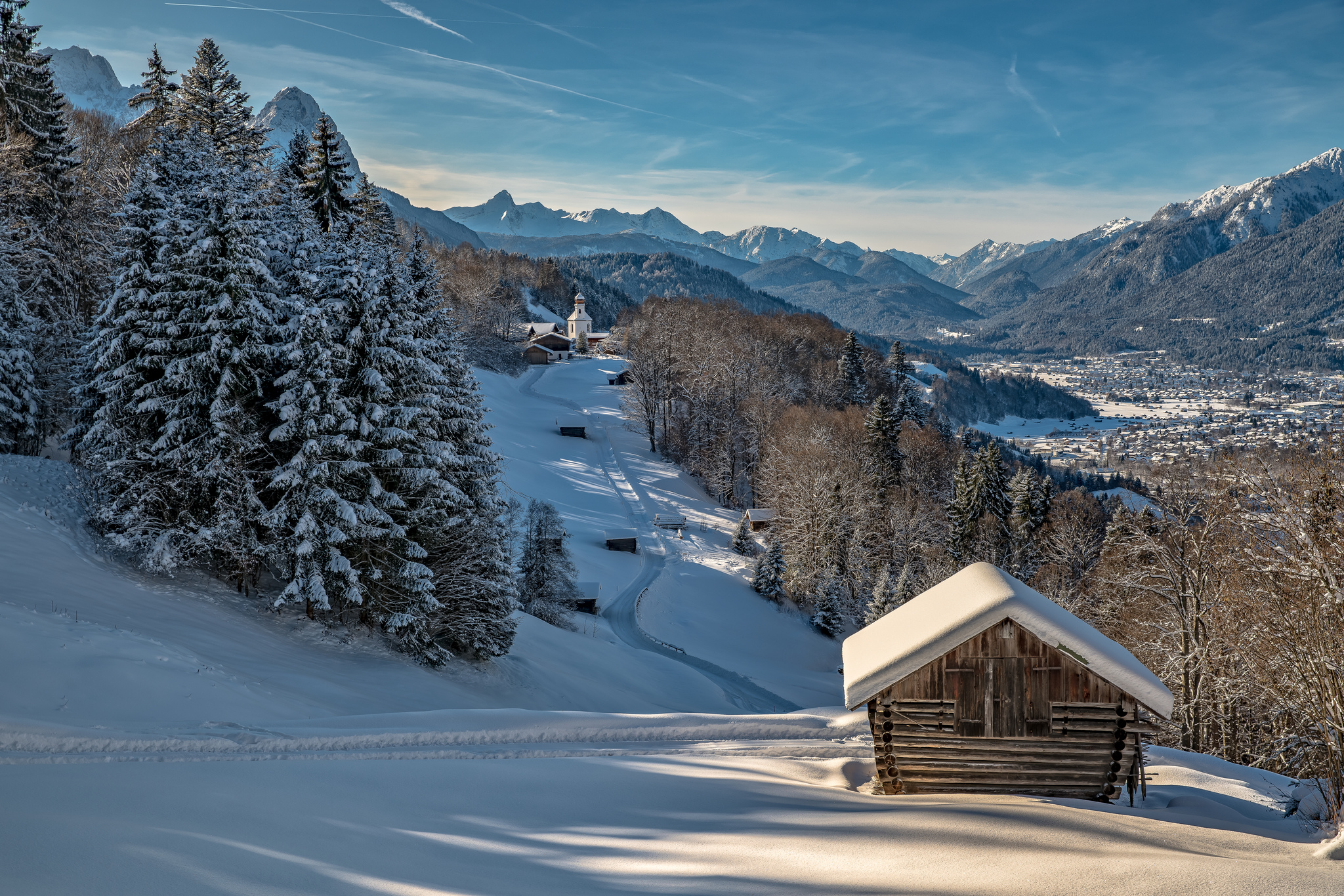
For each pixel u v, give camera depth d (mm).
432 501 26812
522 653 33625
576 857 8094
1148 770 15391
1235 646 23203
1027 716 12164
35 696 13430
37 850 6645
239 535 23953
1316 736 17391
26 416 29562
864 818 9516
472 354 133250
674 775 12867
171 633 19375
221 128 44094
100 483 24438
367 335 25281
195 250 23031
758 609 63031
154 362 23469
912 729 12391
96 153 52625
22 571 19172
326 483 24375
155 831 7617
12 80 40438
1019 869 6973
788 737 16469
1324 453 16219
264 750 13039
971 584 13680
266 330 24609
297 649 23438
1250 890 6242
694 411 101812
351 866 7160
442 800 10609
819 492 64938
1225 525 24188
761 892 6609
